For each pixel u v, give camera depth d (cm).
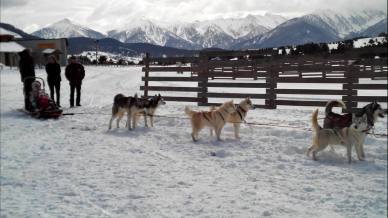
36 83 1256
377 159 770
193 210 492
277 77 1293
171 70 1455
